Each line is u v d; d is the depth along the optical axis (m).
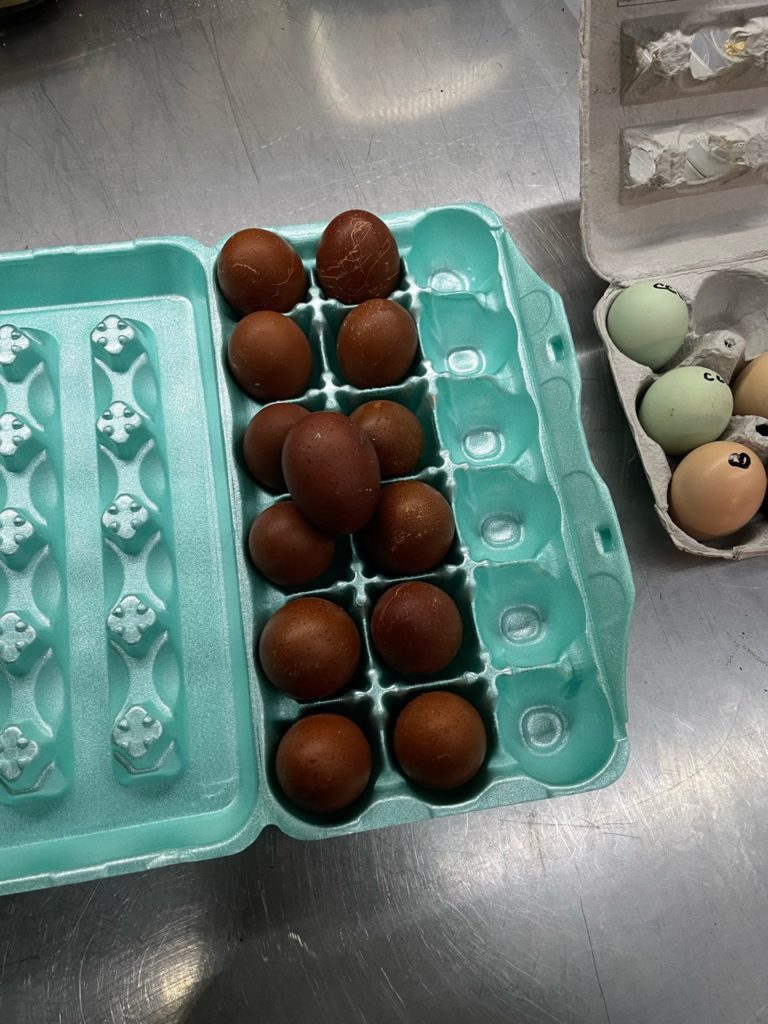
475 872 0.39
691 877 0.39
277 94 0.54
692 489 0.40
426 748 0.33
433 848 0.39
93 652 0.40
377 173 0.52
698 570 0.44
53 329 0.46
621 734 0.36
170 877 0.39
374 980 0.37
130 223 0.50
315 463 0.34
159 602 0.41
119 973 0.37
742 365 0.45
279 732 0.37
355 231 0.40
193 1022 0.36
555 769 0.38
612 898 0.38
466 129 0.53
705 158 0.45
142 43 0.55
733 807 0.40
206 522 0.42
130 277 0.46
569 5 0.56
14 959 0.37
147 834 0.37
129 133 0.53
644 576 0.44
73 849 0.37
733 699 0.42
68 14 0.55
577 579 0.40
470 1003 0.37
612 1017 0.37
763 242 0.47
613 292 0.45
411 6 0.56
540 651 0.40
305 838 0.34
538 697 0.40
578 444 0.41
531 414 0.43
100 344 0.43
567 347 0.42
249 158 0.52
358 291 0.42
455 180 0.52
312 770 0.33
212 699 0.39
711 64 0.44
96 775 0.38
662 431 0.42
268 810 0.34
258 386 0.40
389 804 0.34
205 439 0.44
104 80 0.54
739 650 0.43
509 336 0.44
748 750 0.41
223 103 0.54
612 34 0.38
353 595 0.38
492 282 0.46
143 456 0.43
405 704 0.38
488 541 0.43
